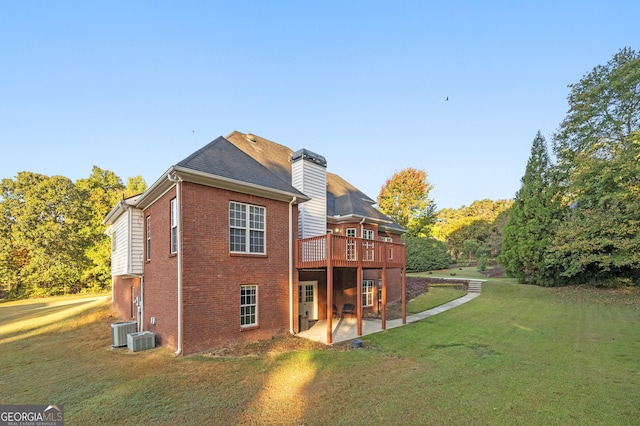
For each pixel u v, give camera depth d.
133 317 13.60
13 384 6.93
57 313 17.39
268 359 8.39
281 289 11.45
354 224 16.73
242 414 5.29
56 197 31.83
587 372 7.16
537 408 5.37
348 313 15.79
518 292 20.22
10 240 30.28
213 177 9.44
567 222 19.75
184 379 6.93
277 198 11.56
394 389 6.27
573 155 20.88
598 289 19.20
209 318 9.35
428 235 39.94
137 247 12.47
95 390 6.42
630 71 17.84
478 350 9.15
